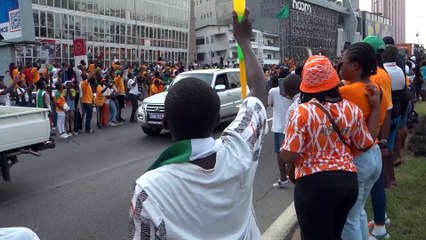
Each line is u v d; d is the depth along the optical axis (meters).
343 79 3.73
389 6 120.94
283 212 5.54
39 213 6.03
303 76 3.16
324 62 3.09
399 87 5.41
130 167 8.74
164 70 25.45
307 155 3.07
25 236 1.55
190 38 64.94
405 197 5.49
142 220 1.54
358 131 3.15
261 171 8.23
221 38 77.56
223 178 1.65
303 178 3.09
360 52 3.52
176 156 1.65
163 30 56.91
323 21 101.56
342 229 3.28
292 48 89.62
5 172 6.73
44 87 12.69
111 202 6.45
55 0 40.47
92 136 12.84
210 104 1.68
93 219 5.74
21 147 6.99
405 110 7.13
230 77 13.94
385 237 4.26
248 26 2.07
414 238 4.30
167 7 57.56
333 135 3.03
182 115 1.65
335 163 3.03
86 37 44.47
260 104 1.90
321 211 3.07
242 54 2.06
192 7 64.38
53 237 5.14
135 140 12.00
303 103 3.12
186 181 1.60
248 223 1.81
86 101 13.37
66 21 41.84
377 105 3.51
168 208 1.56
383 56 5.38
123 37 49.84
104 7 46.75
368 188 3.59
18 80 14.81
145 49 53.50
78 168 8.70
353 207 3.52
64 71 19.83
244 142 1.76
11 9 19.47
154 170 1.62
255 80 2.00
